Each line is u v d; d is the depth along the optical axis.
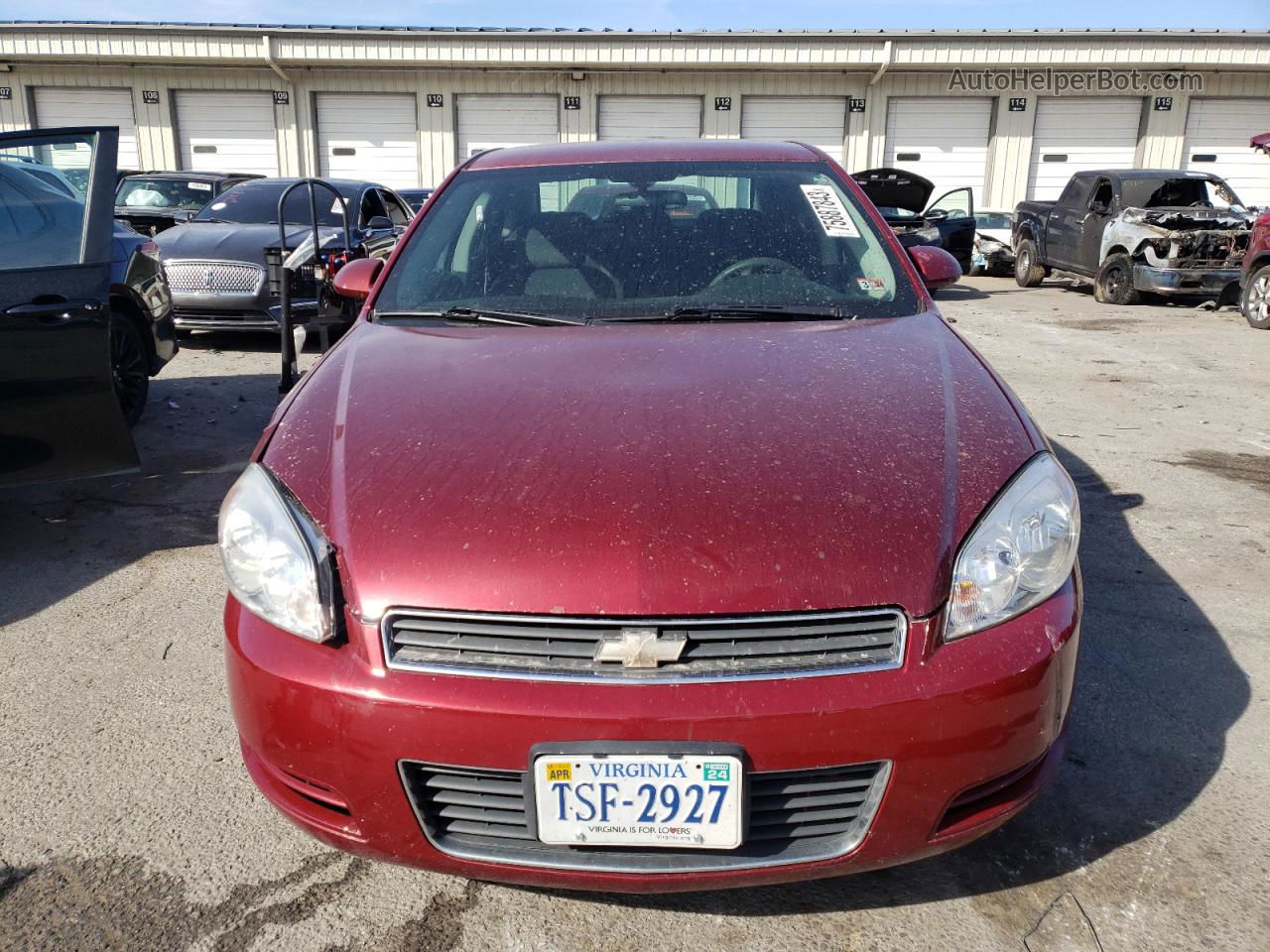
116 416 3.67
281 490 1.88
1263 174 20.81
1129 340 9.23
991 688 1.63
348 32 19.41
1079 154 20.81
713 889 1.68
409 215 10.43
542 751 1.58
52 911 1.96
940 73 20.42
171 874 2.07
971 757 1.64
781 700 1.57
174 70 20.22
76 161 3.71
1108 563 3.67
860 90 20.52
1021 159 20.80
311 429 2.05
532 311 2.64
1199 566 3.64
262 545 1.80
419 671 1.62
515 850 1.68
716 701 1.56
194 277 7.20
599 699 1.57
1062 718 1.77
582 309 2.64
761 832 1.67
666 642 1.59
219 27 19.42
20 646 3.07
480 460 1.86
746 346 2.35
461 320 2.64
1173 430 5.66
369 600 1.66
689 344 2.37
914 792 1.63
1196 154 20.77
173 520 4.18
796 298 2.67
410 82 20.38
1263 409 6.25
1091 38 19.59
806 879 1.69
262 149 20.67
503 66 20.00
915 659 1.62
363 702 1.63
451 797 1.68
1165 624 3.17
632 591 1.60
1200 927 1.90
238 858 2.12
